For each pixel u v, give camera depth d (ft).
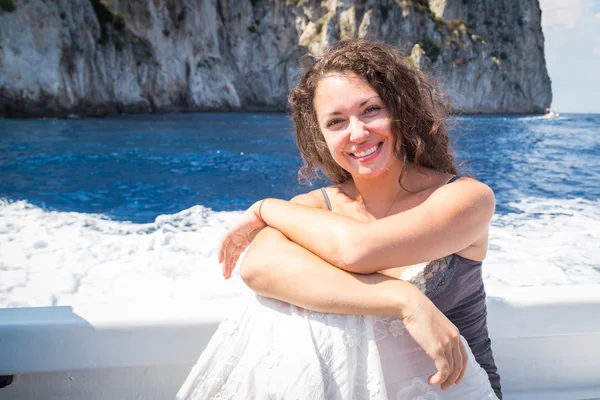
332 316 2.82
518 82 203.62
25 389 3.77
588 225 13.51
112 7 99.25
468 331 3.23
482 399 2.90
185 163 27.73
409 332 2.73
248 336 3.04
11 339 3.49
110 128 55.01
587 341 4.18
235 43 143.33
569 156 34.42
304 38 152.66
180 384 3.91
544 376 4.21
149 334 3.64
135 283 8.05
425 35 169.27
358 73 3.19
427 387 2.79
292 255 3.01
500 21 202.08
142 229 12.44
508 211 15.64
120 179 21.86
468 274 3.14
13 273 8.50
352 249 2.90
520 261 9.86
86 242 10.87
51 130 49.85
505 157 33.30
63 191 18.56
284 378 2.71
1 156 28.94
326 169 3.96
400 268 3.20
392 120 3.22
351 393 2.65
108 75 95.86
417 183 3.47
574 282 8.63
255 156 31.40
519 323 3.91
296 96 3.81
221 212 14.96
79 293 7.57
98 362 3.63
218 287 7.85
